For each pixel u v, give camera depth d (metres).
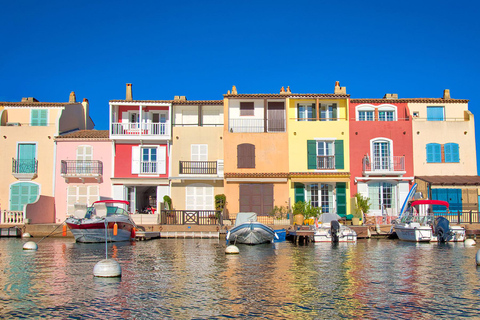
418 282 14.98
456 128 34.62
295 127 34.47
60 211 34.03
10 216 31.05
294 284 14.62
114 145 34.41
